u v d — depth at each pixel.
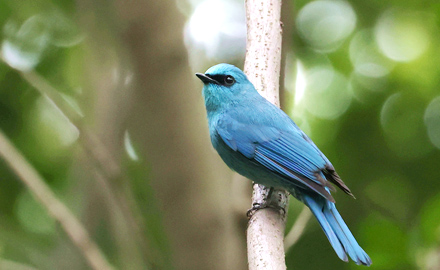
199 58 14.95
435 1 14.96
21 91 14.81
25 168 10.16
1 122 14.96
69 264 12.66
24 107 14.94
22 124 15.00
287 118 10.19
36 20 15.05
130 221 11.25
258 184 9.94
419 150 14.28
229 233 12.68
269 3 9.91
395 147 14.30
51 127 15.12
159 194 13.00
